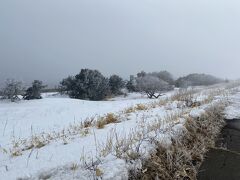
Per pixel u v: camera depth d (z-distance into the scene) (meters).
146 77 42.97
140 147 6.25
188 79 49.25
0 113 17.33
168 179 5.79
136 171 5.58
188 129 8.30
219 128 10.11
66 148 6.79
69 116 14.51
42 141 8.37
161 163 6.09
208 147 7.79
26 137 9.55
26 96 36.28
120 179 5.21
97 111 15.75
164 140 6.79
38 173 5.28
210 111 11.39
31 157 6.30
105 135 7.77
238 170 6.52
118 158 5.76
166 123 8.34
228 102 15.49
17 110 18.62
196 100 14.68
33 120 13.92
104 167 5.41
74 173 5.25
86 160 5.75
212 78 49.81
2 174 5.38
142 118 9.78
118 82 45.34
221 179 6.13
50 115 15.53
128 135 6.94
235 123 11.06
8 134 10.37
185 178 6.05
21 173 5.34
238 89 22.95
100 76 43.12
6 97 34.69
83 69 42.41
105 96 42.78
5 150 7.23
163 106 13.69
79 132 9.05
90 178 5.13
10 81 35.69
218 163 6.83
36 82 36.75
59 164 5.62
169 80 49.28
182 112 10.15
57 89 48.91
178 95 16.34
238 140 8.88
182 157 6.63
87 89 41.34
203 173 6.36
